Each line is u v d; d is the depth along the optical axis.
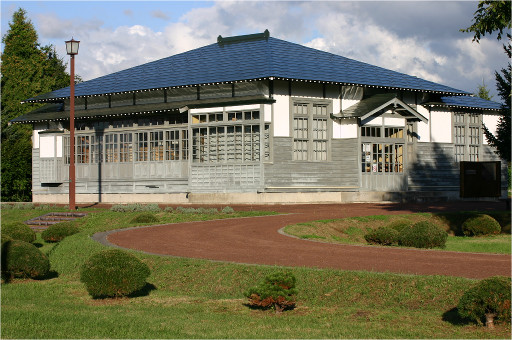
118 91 36.91
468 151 41.28
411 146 38.00
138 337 11.41
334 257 17.83
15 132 50.12
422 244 21.34
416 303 13.46
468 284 13.55
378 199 34.84
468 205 33.91
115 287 15.04
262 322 12.66
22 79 57.88
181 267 17.12
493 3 23.98
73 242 21.77
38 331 11.79
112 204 36.38
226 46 38.88
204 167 33.59
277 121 32.84
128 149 37.03
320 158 34.41
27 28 60.91
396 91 37.09
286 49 36.81
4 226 23.02
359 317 12.84
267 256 18.08
